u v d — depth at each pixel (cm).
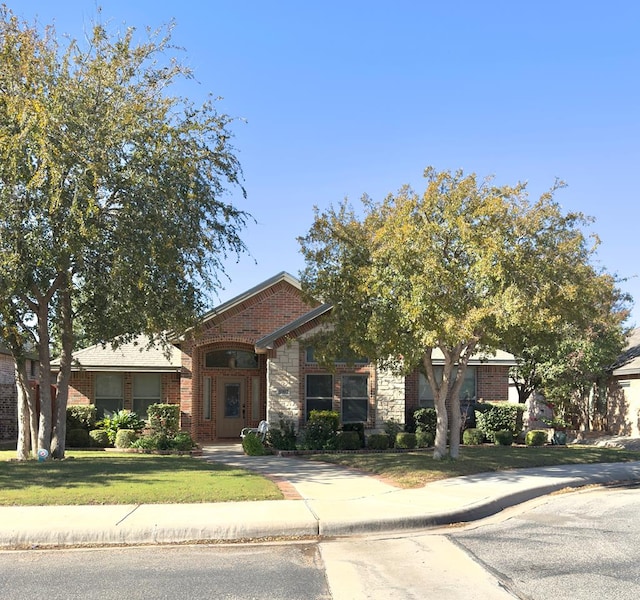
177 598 674
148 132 1520
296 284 2662
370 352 1664
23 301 1677
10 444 2408
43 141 1350
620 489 1466
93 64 1532
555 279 1537
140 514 1023
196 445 2278
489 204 1474
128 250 1487
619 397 2816
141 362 2559
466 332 1409
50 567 795
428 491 1290
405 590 707
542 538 951
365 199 1730
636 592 692
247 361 2761
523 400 3081
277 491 1219
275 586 717
